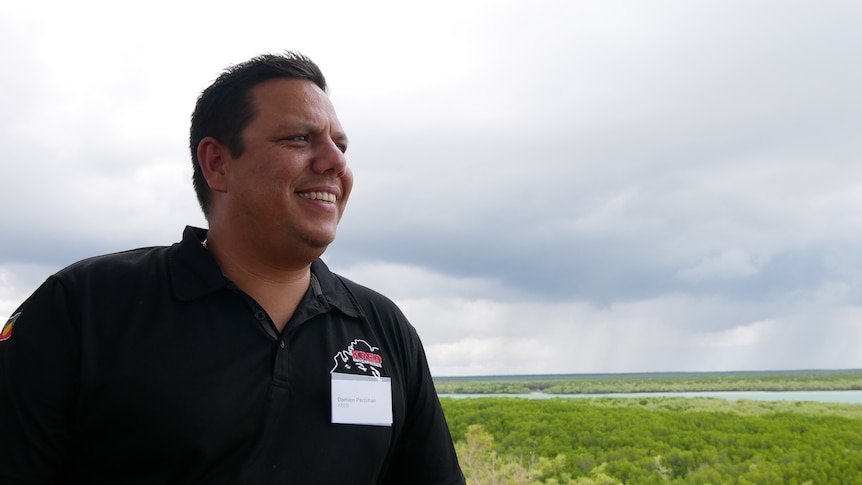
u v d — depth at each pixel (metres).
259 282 1.61
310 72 1.70
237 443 1.40
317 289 1.69
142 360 1.38
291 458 1.46
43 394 1.33
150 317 1.44
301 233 1.56
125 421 1.35
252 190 1.55
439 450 1.85
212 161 1.65
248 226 1.58
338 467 1.51
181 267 1.54
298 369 1.54
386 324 1.82
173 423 1.35
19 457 1.30
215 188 1.64
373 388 1.65
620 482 7.77
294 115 1.58
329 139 1.63
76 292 1.44
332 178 1.62
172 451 1.35
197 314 1.48
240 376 1.44
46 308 1.41
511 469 8.06
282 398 1.48
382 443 1.62
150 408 1.35
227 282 1.54
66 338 1.38
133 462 1.35
